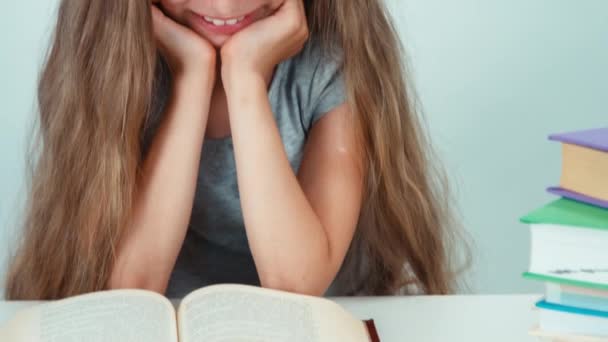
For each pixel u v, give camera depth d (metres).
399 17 2.32
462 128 2.57
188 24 1.35
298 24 1.34
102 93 1.31
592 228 0.89
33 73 2.43
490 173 2.58
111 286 1.29
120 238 1.29
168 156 1.29
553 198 2.58
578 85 2.57
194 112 1.31
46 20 2.42
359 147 1.39
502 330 1.10
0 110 2.43
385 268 1.56
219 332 1.00
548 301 0.93
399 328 1.11
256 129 1.28
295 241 1.25
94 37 1.32
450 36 2.54
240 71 1.31
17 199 2.10
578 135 0.96
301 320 1.03
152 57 1.32
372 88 1.42
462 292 1.80
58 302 1.09
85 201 1.32
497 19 2.54
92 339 0.99
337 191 1.33
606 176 0.92
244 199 1.27
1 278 1.87
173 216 1.29
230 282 1.59
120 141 1.31
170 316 1.03
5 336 1.02
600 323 0.91
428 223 1.52
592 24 2.56
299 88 1.43
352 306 1.19
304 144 1.46
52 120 1.39
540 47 2.56
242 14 1.32
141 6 1.30
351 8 1.40
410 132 1.50
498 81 2.56
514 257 2.59
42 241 1.41
